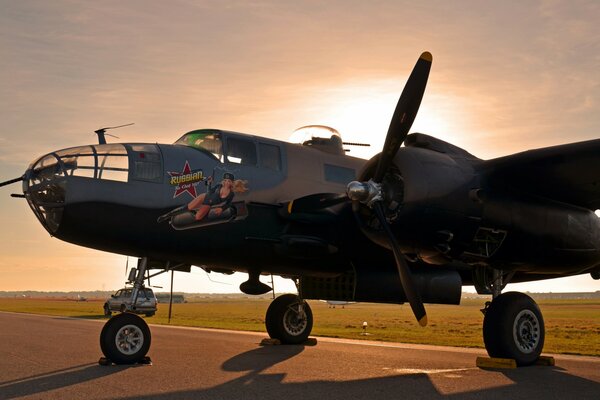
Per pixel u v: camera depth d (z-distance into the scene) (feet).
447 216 30.63
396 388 24.56
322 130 40.93
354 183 30.35
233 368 30.78
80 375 28.37
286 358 35.63
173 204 33.32
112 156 32.91
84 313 151.33
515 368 31.40
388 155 30.45
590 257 35.42
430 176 30.48
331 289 40.42
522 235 32.83
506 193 32.55
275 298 45.91
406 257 33.53
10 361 34.65
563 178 31.65
